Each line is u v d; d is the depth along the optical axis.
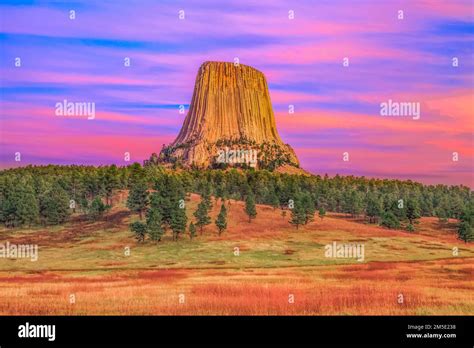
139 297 56.38
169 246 125.19
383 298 54.69
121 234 140.88
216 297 55.78
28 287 65.31
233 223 151.12
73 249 125.38
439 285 66.12
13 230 151.00
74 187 185.62
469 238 137.75
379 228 156.50
